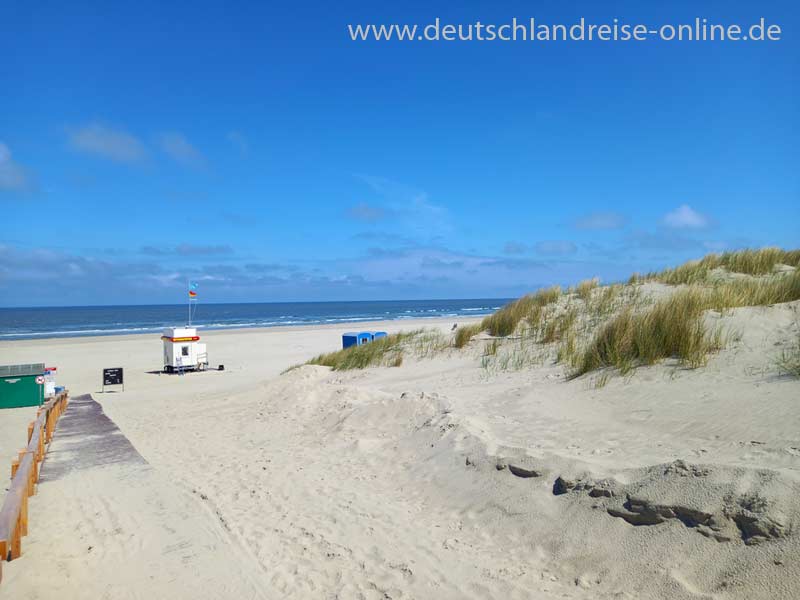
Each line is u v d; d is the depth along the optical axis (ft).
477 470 18.85
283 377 52.31
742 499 12.03
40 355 112.47
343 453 25.53
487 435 21.26
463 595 12.77
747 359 23.39
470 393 29.86
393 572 14.20
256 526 18.22
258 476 23.85
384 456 23.70
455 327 55.88
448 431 22.89
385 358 48.26
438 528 16.53
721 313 30.40
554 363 33.04
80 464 27.96
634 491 13.88
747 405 18.33
